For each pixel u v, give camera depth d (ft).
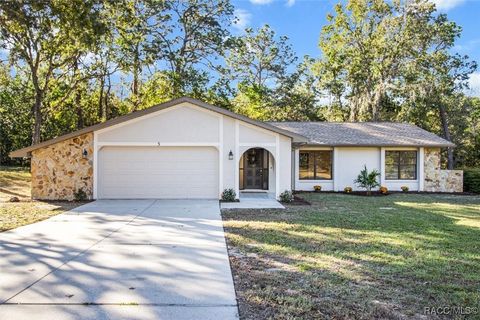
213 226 31.83
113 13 70.85
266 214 39.17
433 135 73.77
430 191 69.62
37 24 43.91
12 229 29.89
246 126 50.08
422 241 27.22
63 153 49.52
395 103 107.76
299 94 122.01
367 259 22.08
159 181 50.21
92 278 17.83
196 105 49.42
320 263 21.12
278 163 50.16
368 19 106.52
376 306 14.99
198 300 15.24
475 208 47.03
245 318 13.64
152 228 30.66
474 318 13.99
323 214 39.70
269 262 21.22
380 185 69.10
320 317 13.87
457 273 19.54
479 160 105.70
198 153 50.34
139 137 49.67
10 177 79.20
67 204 45.27
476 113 105.91
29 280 17.43
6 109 104.37
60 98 83.87
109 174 49.98
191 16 93.09
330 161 69.62
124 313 13.84
